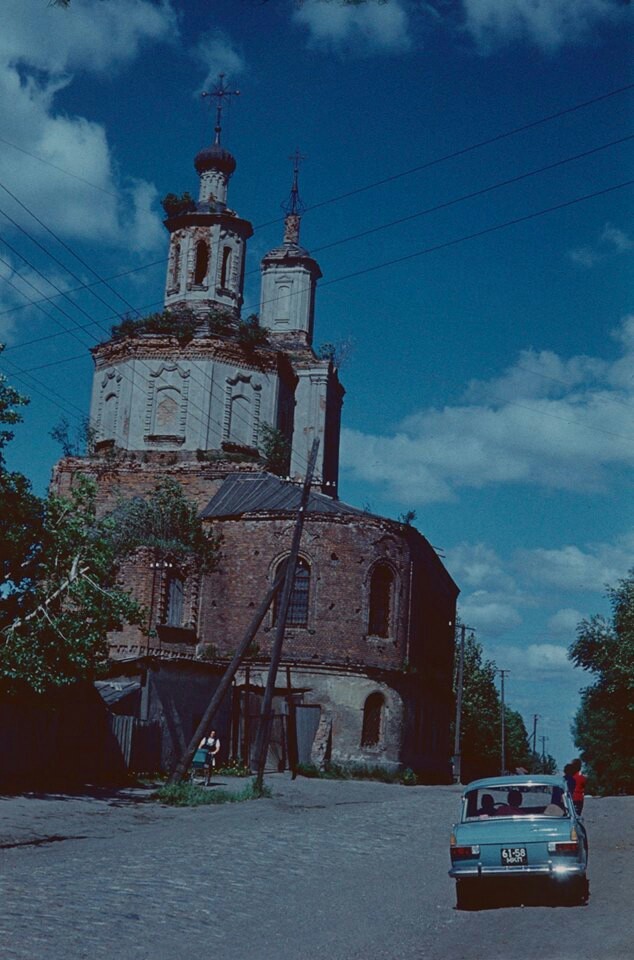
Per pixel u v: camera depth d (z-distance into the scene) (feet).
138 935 36.01
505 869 45.47
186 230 180.55
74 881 47.01
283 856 61.00
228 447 167.53
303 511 110.01
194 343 167.84
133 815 82.89
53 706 98.37
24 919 36.94
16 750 96.99
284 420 176.86
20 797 87.40
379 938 38.27
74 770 104.37
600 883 52.70
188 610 149.69
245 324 172.86
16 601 90.02
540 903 46.70
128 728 112.47
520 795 49.34
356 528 148.87
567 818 47.73
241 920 40.45
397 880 54.44
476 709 266.98
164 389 168.14
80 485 95.30
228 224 180.75
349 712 143.74
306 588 147.54
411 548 155.84
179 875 50.75
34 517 90.79
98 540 94.38
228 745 134.21
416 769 154.10
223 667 131.23
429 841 72.69
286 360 176.86
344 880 53.21
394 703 147.54
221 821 81.20
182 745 124.06
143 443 167.12
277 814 88.22
